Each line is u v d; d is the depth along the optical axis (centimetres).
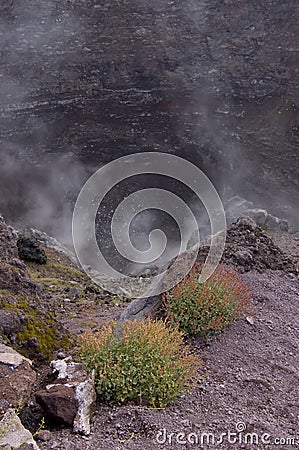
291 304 615
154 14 2566
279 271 700
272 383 461
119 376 396
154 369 407
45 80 2584
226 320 532
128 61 2605
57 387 374
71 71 2598
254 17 2452
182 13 2536
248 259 685
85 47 2594
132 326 441
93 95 2628
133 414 380
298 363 498
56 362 411
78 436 351
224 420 395
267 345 520
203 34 2536
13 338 437
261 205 2406
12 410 337
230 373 468
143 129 2670
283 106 2392
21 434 322
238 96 2500
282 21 2409
